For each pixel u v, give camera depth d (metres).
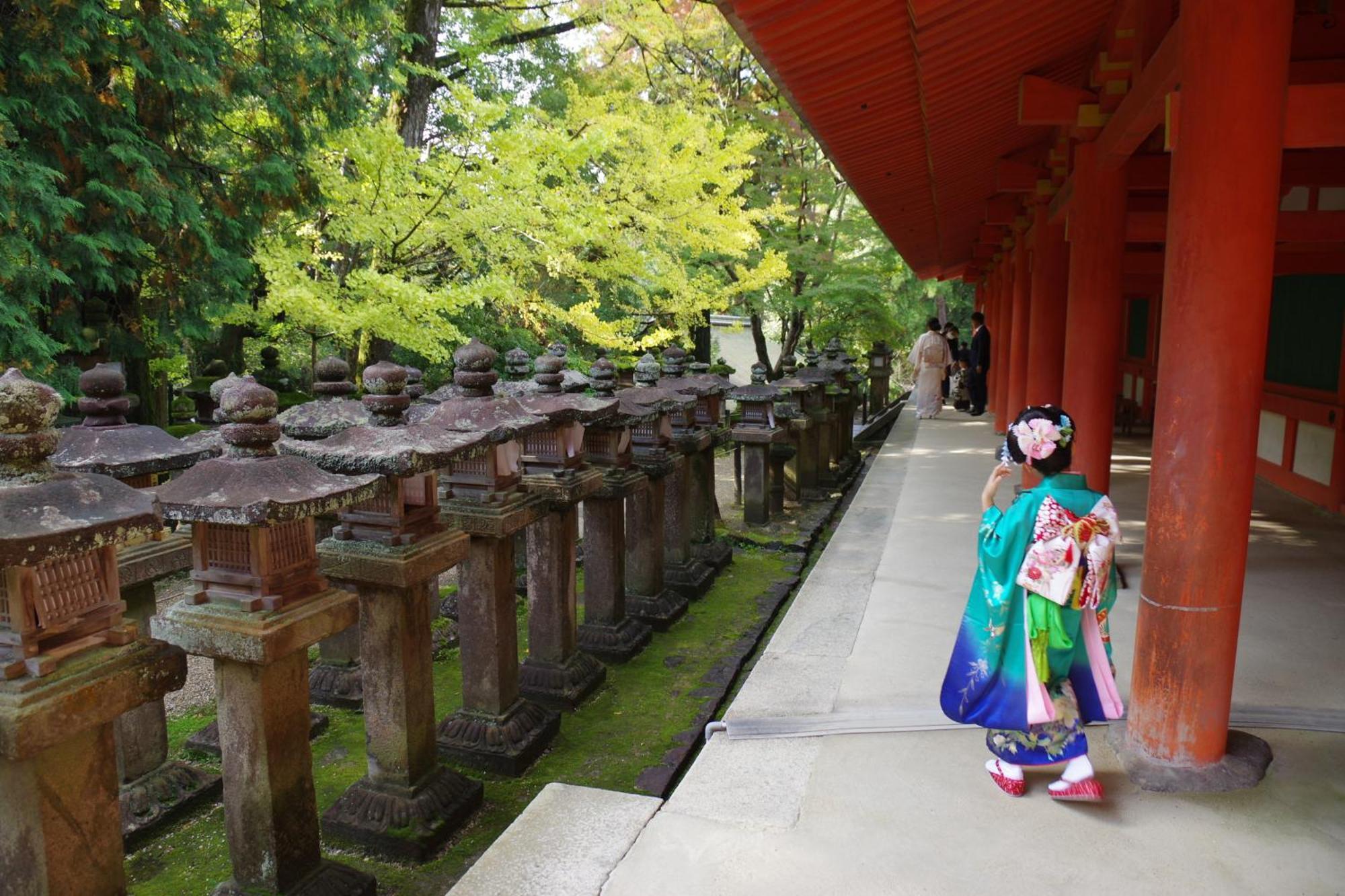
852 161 7.55
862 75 5.21
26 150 6.62
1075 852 2.76
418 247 9.23
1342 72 5.62
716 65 18.91
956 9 4.55
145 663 2.38
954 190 10.93
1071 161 7.67
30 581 2.15
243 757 3.06
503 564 4.54
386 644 3.79
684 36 15.75
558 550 5.18
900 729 3.57
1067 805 3.03
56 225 6.35
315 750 4.69
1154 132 7.41
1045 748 2.97
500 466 4.43
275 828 3.09
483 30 13.37
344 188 8.68
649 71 16.08
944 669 4.16
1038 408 2.89
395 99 11.76
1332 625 4.62
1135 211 9.19
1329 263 7.77
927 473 9.98
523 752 4.50
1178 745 3.14
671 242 11.95
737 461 10.00
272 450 2.95
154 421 10.01
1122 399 13.70
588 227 9.61
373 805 3.84
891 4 4.30
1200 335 2.91
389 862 3.75
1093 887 2.60
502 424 4.07
